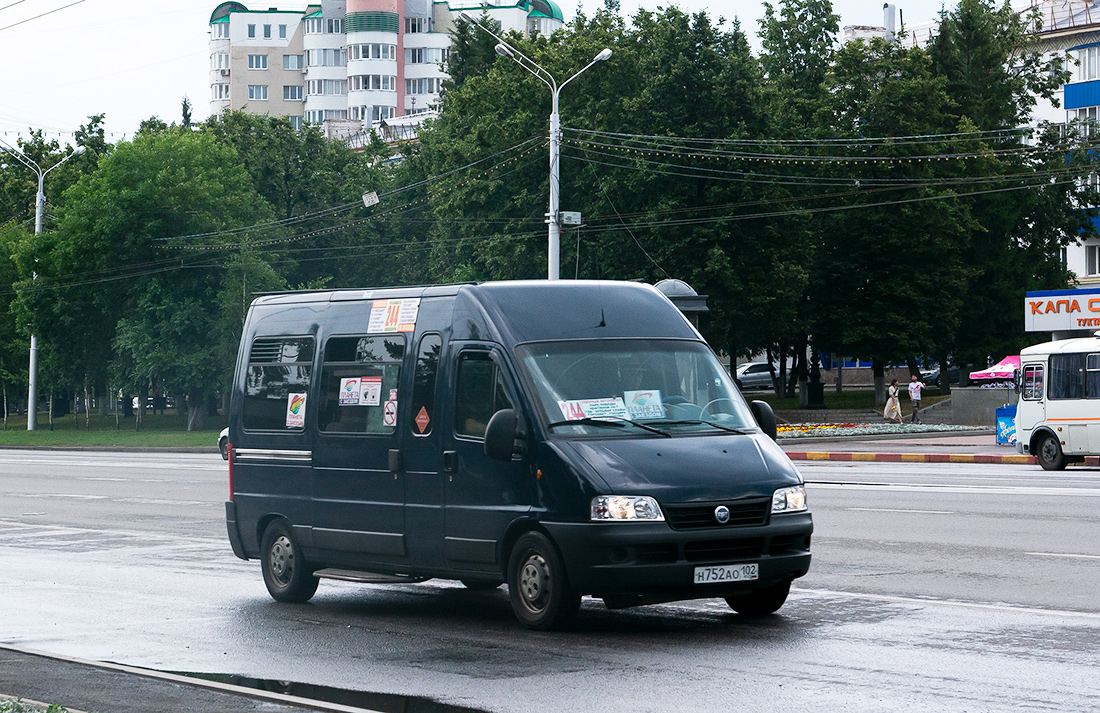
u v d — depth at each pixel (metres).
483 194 81.81
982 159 87.50
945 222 83.88
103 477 47.44
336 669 12.88
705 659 12.73
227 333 91.75
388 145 124.44
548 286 15.80
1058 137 98.44
